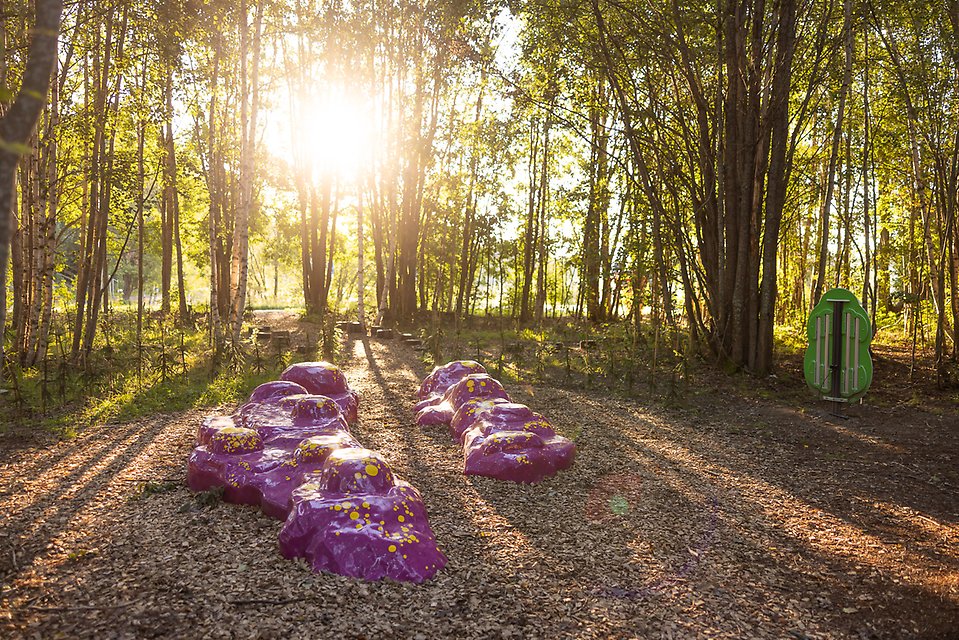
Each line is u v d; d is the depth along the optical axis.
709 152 15.36
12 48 9.69
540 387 12.90
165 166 18.23
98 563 4.65
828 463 8.39
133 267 48.06
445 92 25.67
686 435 9.58
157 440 8.05
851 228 20.39
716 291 15.62
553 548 5.38
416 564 4.64
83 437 8.19
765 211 14.36
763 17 13.74
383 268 27.50
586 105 16.97
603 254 24.81
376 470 5.20
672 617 4.32
